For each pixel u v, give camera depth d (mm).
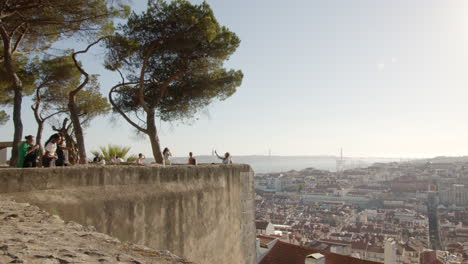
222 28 14625
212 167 9969
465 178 198000
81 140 11750
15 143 10344
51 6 10609
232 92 15820
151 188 7848
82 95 17250
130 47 13227
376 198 169375
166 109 15375
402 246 63969
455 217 118125
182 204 8625
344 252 50375
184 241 8625
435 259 47344
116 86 13602
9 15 10125
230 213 10688
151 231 7707
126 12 13297
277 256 18109
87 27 12125
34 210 5074
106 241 3746
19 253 2742
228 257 10445
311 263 15141
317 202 159750
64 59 15312
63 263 2629
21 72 14273
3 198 5477
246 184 11719
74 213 6230
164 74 14633
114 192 7020
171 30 13508
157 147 13305
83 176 6566
